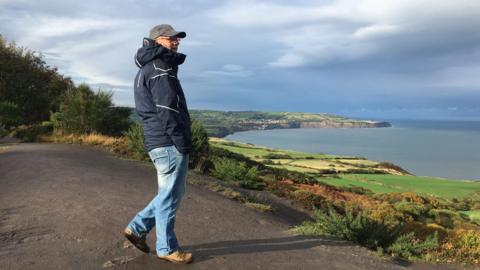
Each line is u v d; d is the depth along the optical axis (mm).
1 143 19484
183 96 4055
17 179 9211
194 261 4559
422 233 9359
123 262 4348
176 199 4211
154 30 4031
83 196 7391
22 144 18500
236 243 5535
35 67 34000
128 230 4355
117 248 4781
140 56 3967
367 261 5797
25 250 4625
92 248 4750
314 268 4969
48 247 4742
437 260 6902
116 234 5293
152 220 4387
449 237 8508
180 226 6098
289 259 5156
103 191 7988
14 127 25406
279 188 14344
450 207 30188
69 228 5469
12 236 5125
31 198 7207
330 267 5121
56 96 32750
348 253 6047
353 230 7031
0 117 26234
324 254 5699
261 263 4820
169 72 3912
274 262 4930
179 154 4055
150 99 4020
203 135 16375
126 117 22562
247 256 5008
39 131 21922
